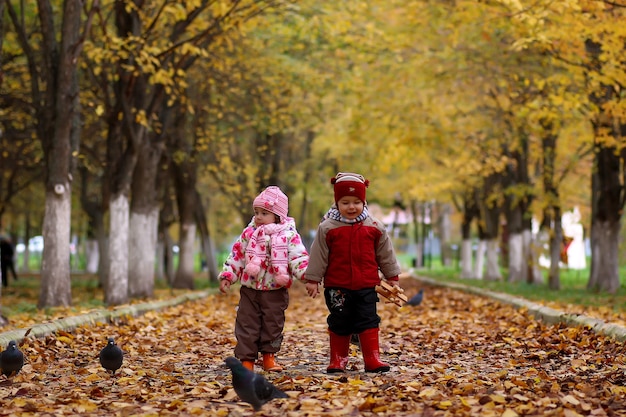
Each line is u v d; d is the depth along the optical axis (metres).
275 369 8.73
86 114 25.84
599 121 20.50
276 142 36.66
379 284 8.48
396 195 56.22
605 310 16.61
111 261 20.67
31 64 19.67
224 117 29.53
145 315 15.84
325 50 24.45
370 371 8.43
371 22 23.16
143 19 19.25
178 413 6.49
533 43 19.02
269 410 6.53
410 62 24.09
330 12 20.33
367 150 39.59
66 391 7.62
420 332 13.20
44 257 18.25
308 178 41.16
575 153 30.28
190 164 30.45
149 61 17.67
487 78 23.44
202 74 25.62
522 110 20.39
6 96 23.75
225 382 8.09
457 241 75.62
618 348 9.87
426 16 21.70
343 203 8.46
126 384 8.01
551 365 9.16
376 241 8.55
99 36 21.69
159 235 46.56
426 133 27.22
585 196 38.72
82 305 18.45
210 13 22.69
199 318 16.36
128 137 20.70
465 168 31.11
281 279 8.55
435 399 6.84
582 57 18.81
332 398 6.95
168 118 24.23
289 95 27.14
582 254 50.81
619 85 18.78
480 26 20.72
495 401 6.67
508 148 30.42
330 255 8.51
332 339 8.57
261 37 23.55
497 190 36.69
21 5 19.73
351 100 29.36
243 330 8.67
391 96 26.44
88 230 51.59
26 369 8.63
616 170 25.41
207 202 50.44
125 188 20.86
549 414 6.09
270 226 8.68
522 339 11.69
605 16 17.12
